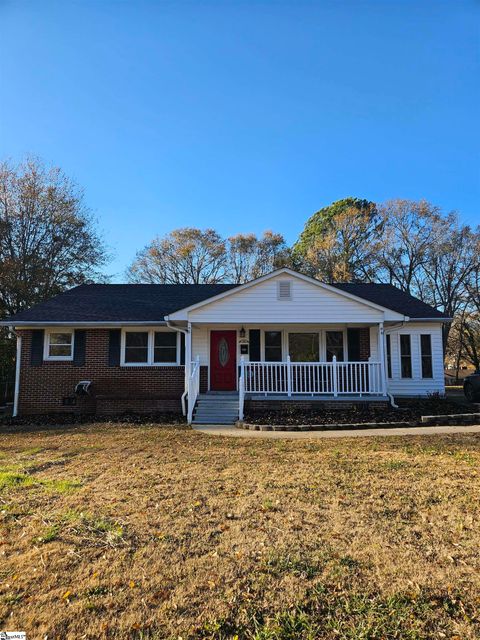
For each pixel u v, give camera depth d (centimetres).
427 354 1650
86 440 999
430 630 293
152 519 482
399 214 3584
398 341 1656
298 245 4403
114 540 429
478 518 475
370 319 1428
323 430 1103
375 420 1185
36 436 1074
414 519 477
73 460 780
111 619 308
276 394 1410
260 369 1452
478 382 1652
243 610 316
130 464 743
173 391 1568
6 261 2456
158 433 1092
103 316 1587
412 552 399
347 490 578
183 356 1588
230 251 4356
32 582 355
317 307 1438
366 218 3731
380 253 3616
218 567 376
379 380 1427
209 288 1948
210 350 1592
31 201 2636
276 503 530
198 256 4222
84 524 468
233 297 1443
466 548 406
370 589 341
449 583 347
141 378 1570
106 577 361
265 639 286
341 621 303
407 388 1633
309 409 1333
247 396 1396
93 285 2008
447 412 1270
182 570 371
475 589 338
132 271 4147
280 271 1445
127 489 592
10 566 381
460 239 3450
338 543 420
